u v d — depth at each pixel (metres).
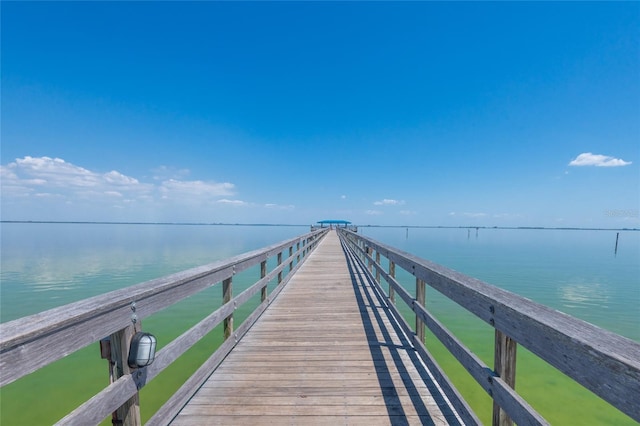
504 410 1.28
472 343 5.91
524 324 1.14
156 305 1.63
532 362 4.89
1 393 4.07
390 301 4.01
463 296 1.73
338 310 4.43
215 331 6.39
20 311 9.38
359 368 2.67
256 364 2.75
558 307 9.86
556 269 18.23
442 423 1.92
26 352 0.92
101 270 17.25
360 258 8.72
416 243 44.66
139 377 1.46
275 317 4.11
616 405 0.75
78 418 1.07
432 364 2.28
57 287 12.78
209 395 2.25
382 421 1.94
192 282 2.08
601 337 0.87
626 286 13.12
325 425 1.91
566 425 3.35
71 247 35.66
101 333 1.22
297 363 2.77
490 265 19.94
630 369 0.72
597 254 30.25
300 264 8.25
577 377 0.88
